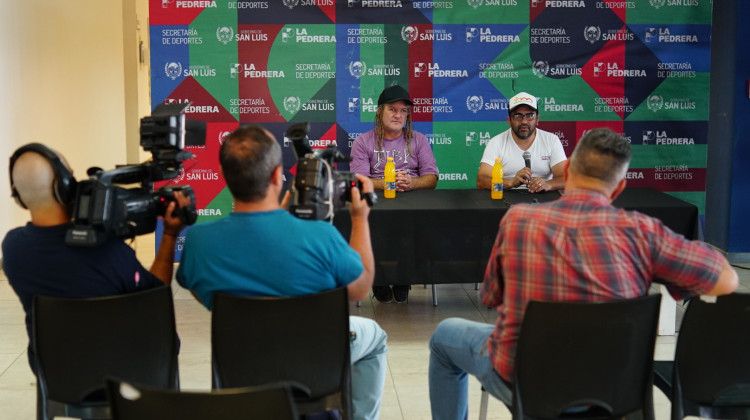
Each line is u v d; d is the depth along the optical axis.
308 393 2.13
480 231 3.90
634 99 5.45
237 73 5.30
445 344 2.46
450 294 4.86
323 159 2.19
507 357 2.15
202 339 4.04
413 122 5.42
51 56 6.50
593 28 5.38
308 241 2.10
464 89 5.40
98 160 8.09
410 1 5.31
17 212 5.86
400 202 4.07
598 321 2.01
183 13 5.22
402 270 3.90
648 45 5.41
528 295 2.10
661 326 4.04
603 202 2.10
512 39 5.36
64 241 2.17
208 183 5.36
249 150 2.05
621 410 2.11
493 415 3.11
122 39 9.26
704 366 2.16
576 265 2.04
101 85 8.23
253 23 5.26
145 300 2.13
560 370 2.05
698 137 5.51
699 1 5.38
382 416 3.13
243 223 2.10
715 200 5.79
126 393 1.52
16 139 5.68
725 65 5.59
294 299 2.05
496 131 5.45
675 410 2.20
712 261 2.04
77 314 2.10
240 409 1.49
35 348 2.15
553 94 5.43
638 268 2.07
